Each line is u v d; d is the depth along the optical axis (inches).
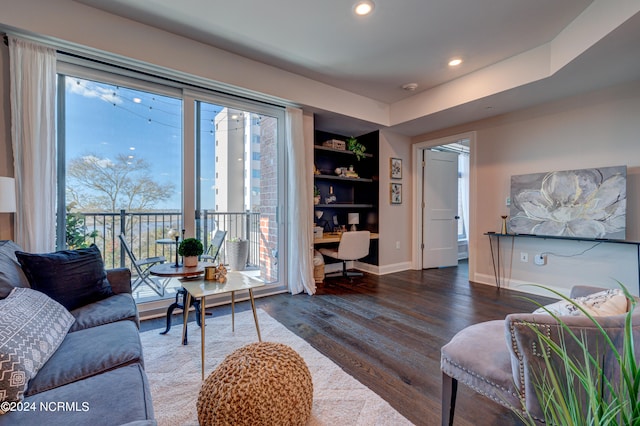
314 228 167.3
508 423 55.2
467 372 46.9
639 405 21.5
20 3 79.7
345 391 64.3
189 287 79.9
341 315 110.8
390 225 188.4
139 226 108.1
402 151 195.2
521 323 37.5
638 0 72.1
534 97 127.7
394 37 104.8
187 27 99.7
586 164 122.5
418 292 141.3
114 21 92.7
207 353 80.8
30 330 45.8
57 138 93.6
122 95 104.7
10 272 59.5
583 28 90.9
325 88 144.9
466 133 166.6
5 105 82.2
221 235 126.1
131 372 45.3
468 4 87.4
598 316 39.3
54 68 87.1
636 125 110.9
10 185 71.4
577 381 34.3
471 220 162.7
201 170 120.7
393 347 85.0
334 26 98.7
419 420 55.9
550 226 129.6
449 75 135.1
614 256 116.6
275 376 48.9
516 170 144.6
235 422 45.5
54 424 33.4
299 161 140.2
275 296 135.5
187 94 115.0
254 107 133.2
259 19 95.0
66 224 95.3
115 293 78.4
